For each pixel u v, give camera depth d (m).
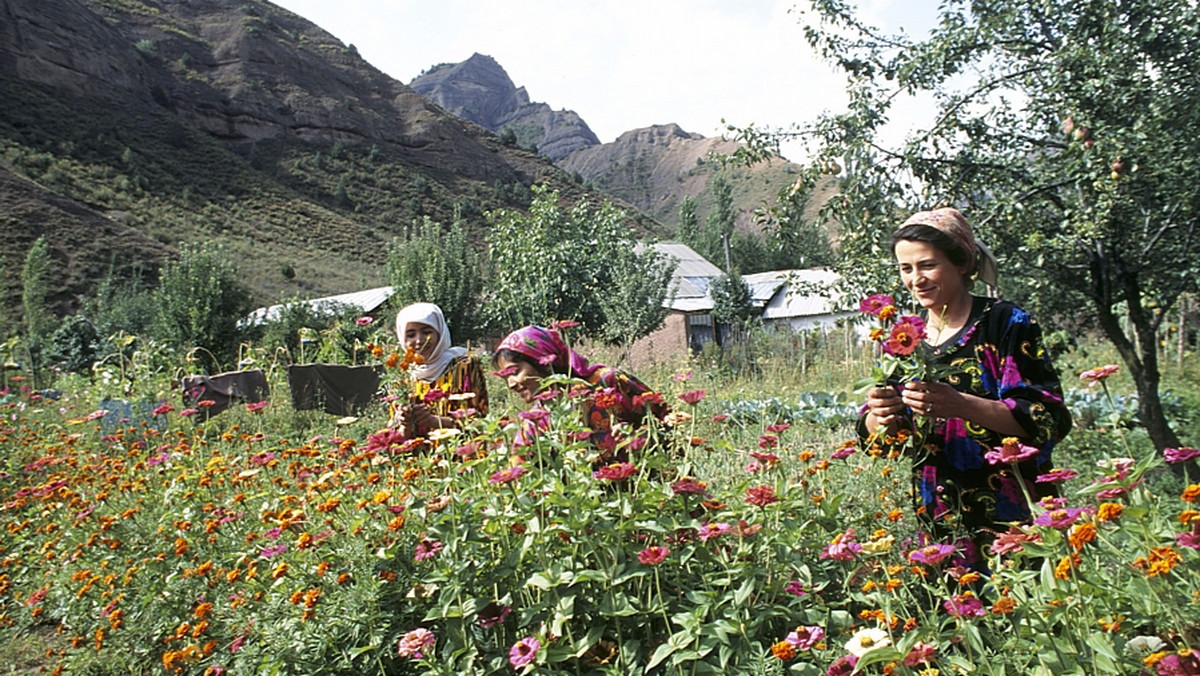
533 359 2.71
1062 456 4.72
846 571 2.27
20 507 4.27
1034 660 1.66
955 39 5.12
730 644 2.04
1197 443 5.77
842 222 5.26
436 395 2.93
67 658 3.05
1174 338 11.30
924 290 2.12
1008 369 1.99
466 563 2.23
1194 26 4.57
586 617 2.18
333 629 2.32
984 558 2.05
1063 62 4.61
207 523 2.98
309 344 13.50
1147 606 1.57
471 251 23.31
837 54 5.41
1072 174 4.62
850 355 11.42
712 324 31.47
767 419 6.18
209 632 2.65
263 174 74.75
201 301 20.64
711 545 2.31
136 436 6.18
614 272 18.27
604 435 2.59
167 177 63.16
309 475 3.27
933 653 1.56
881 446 2.31
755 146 5.46
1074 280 5.23
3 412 7.57
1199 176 4.56
